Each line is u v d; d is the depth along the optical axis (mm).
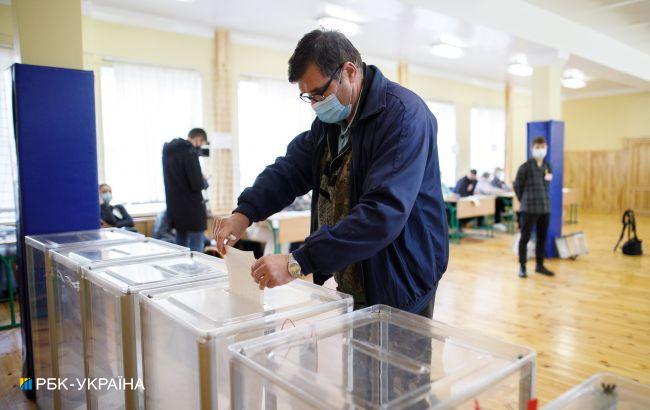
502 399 777
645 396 766
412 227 1243
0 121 4062
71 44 2250
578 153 11078
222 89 5617
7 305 3805
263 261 1027
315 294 1199
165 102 5297
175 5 4691
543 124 5477
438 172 1310
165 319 1045
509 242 6750
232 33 5645
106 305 1267
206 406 910
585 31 5762
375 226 1016
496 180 8320
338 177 1336
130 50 5008
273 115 6160
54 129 2180
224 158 5715
